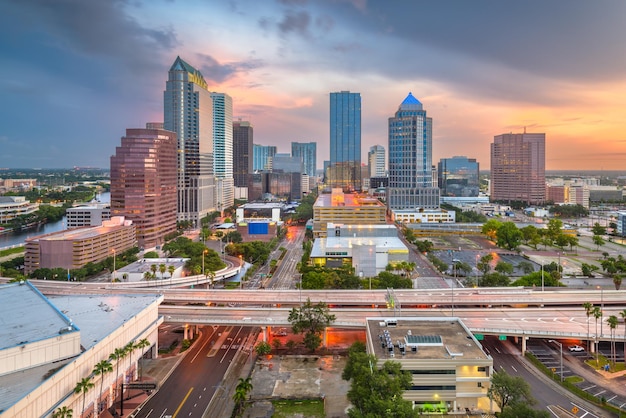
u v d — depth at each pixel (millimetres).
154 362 183625
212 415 141750
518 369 172375
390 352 148500
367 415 116375
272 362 181625
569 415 137750
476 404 144250
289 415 141125
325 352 190500
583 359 180250
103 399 144000
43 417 114125
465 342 158625
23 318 145250
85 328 156875
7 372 120312
